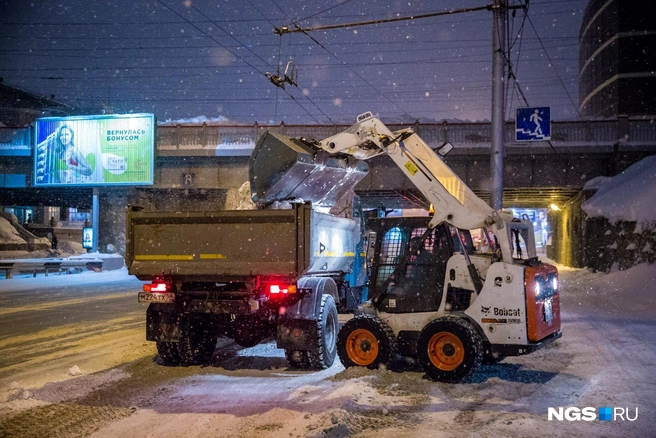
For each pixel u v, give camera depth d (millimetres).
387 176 33406
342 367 9336
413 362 9438
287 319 9016
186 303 9062
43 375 8891
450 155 32844
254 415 6566
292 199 10891
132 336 12695
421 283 8797
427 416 6531
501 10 17078
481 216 8523
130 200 43469
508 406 6965
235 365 9602
